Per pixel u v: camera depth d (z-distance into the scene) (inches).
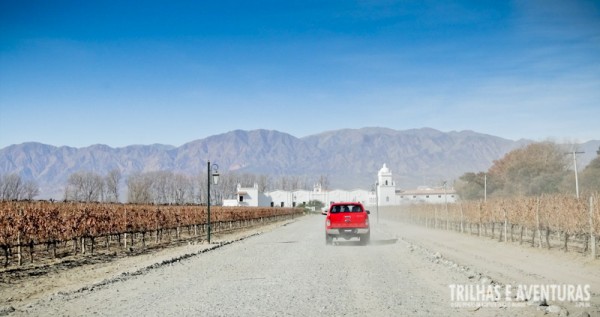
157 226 1317.7
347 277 559.5
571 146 3590.1
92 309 405.1
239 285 511.5
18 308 414.0
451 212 1660.9
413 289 476.1
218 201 7175.2
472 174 4205.2
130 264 763.4
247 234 1609.3
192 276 589.3
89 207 1282.0
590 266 647.8
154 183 6830.7
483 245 1030.4
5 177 4456.2
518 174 3518.7
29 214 895.1
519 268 636.1
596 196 815.1
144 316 372.8
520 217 1023.0
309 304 407.2
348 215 1018.7
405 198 5743.1
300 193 6653.5
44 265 772.0
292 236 1423.5
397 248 951.6
